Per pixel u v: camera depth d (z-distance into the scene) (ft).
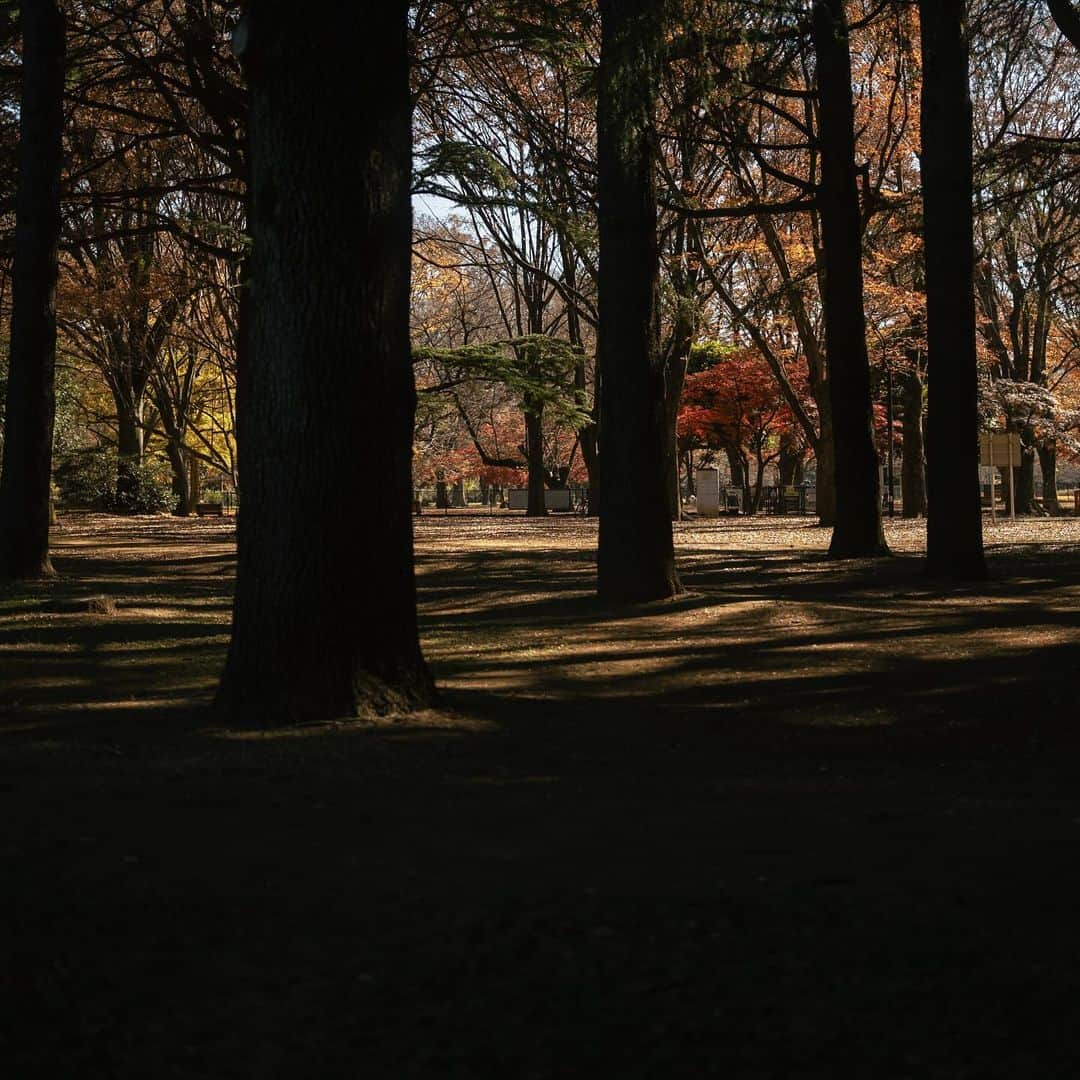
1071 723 36.14
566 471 268.82
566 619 60.39
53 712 37.73
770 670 46.06
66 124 90.99
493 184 88.58
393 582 35.17
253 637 34.45
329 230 33.19
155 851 18.99
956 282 74.38
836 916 15.90
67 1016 12.84
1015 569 82.07
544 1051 12.23
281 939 15.01
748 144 77.82
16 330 78.59
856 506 92.99
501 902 16.40
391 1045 12.34
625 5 61.00
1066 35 69.56
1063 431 184.96
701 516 204.44
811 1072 11.82
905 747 33.47
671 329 131.54
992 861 19.06
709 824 22.18
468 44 95.81
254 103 33.37
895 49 99.45
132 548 112.47
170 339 179.52
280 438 33.76
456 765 28.68
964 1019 12.93
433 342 202.69
